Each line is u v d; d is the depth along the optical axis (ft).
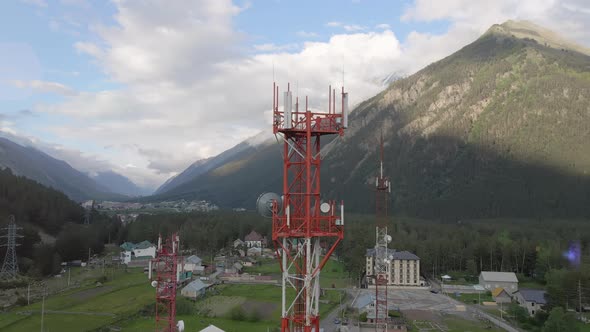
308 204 146.20
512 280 555.28
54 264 577.43
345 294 515.50
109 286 489.26
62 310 382.63
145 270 597.52
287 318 149.59
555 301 417.28
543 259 606.14
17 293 449.48
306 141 148.56
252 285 533.55
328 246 173.88
